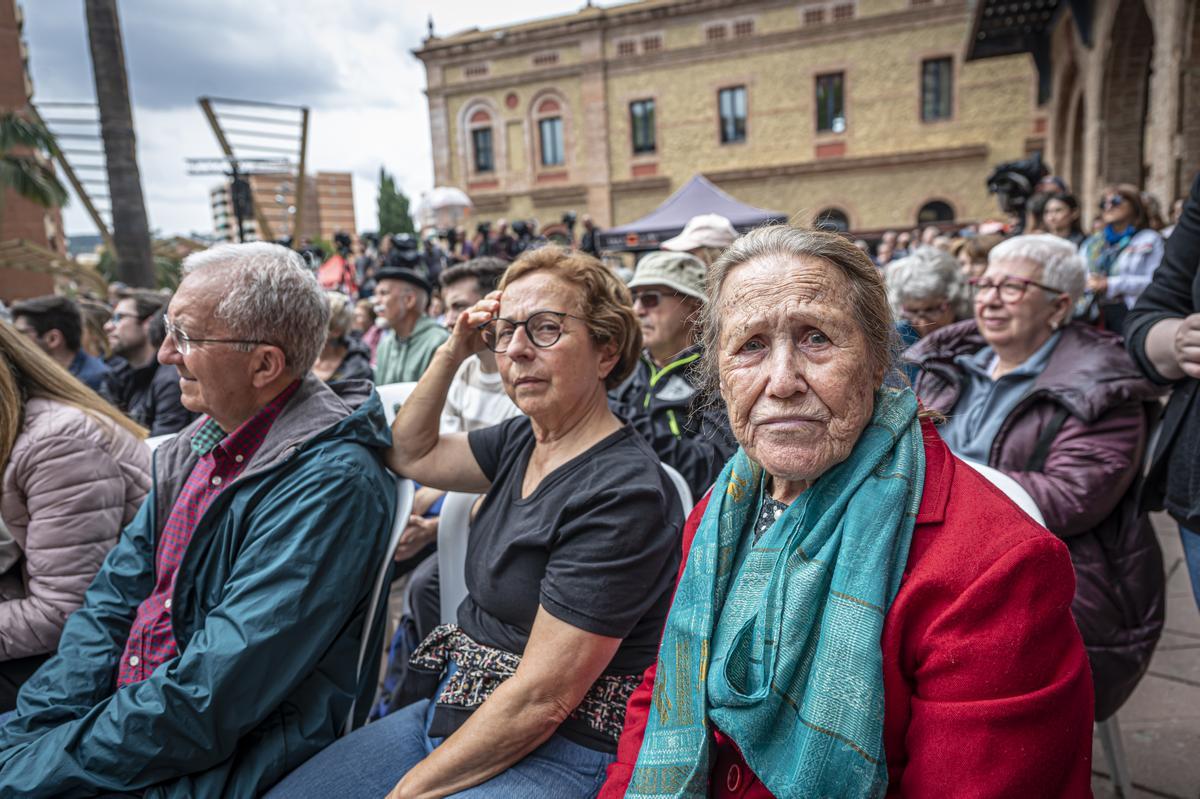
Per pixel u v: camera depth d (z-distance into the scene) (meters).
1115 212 4.68
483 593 1.49
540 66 23.73
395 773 1.42
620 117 23.33
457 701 1.45
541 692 1.29
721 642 1.02
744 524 1.12
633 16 22.45
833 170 21.64
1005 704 0.81
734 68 22.09
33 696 1.52
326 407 1.65
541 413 1.52
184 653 1.38
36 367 1.80
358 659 1.58
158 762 1.33
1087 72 10.94
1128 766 2.05
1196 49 6.79
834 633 0.88
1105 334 1.97
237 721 1.35
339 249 11.59
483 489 1.73
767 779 0.90
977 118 20.39
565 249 1.62
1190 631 2.72
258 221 13.43
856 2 20.78
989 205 20.53
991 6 12.42
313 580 1.44
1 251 14.81
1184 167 6.93
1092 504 1.73
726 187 22.69
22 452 1.71
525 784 1.29
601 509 1.35
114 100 8.88
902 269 2.58
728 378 1.02
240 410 1.63
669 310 2.34
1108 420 1.78
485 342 1.66
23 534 1.75
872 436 1.00
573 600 1.30
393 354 4.23
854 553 0.91
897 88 20.88
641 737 1.18
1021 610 0.84
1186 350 1.44
